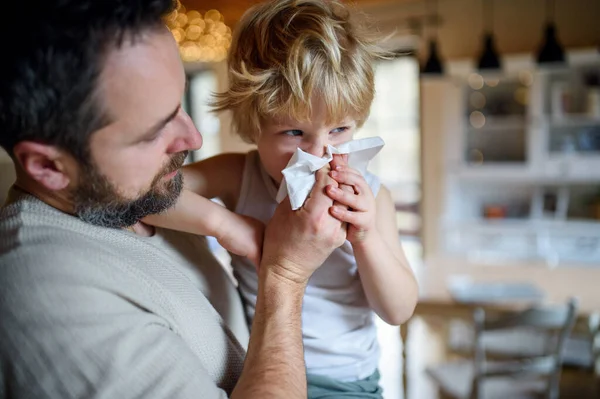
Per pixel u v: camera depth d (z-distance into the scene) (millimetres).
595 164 3889
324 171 705
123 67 545
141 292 623
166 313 643
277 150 784
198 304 716
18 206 631
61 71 522
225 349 726
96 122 551
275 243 692
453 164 4277
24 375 531
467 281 2654
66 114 540
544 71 3918
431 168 4344
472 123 4348
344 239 702
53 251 575
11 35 520
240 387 602
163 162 632
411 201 5188
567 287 2541
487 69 3229
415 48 4395
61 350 528
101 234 650
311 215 670
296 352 644
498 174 4168
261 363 621
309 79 721
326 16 792
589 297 2398
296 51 733
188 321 680
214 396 580
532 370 2066
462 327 2699
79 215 638
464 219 4391
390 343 3553
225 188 903
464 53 4211
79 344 532
